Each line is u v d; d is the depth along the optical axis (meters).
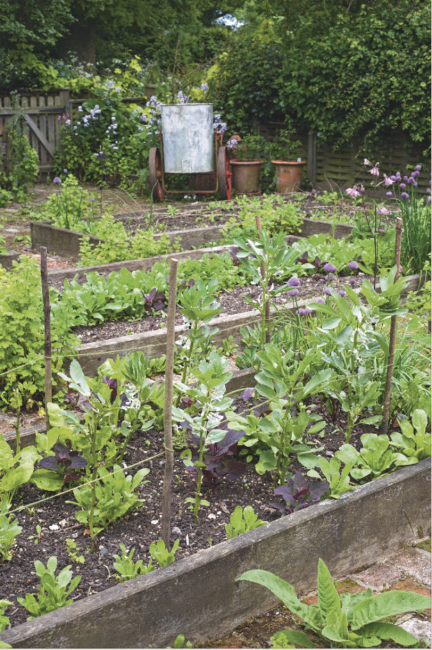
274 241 4.02
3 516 2.63
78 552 2.67
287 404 3.08
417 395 3.64
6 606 2.34
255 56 13.29
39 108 13.55
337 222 8.77
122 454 3.22
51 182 13.84
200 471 2.85
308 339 3.94
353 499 2.81
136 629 2.28
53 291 5.07
